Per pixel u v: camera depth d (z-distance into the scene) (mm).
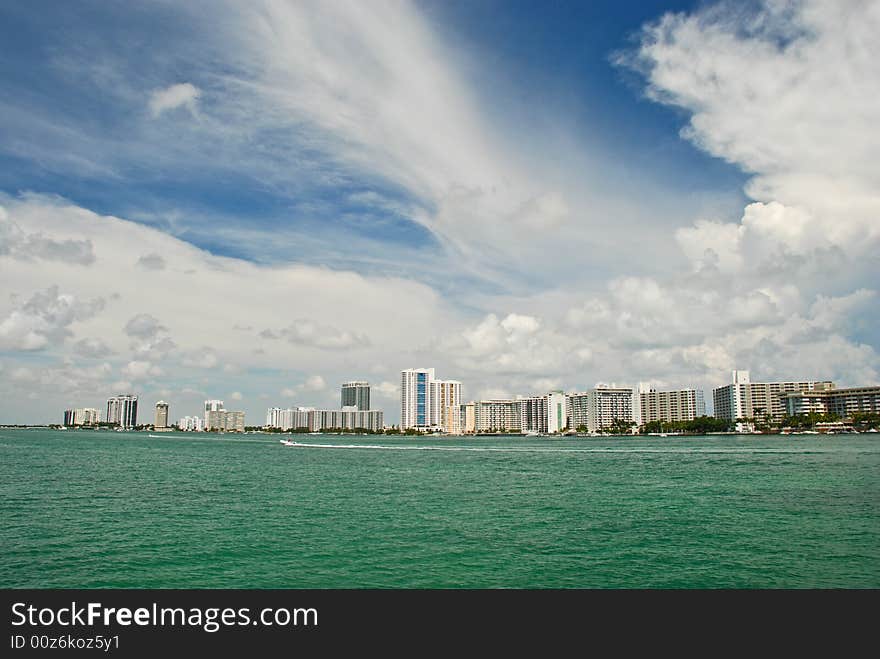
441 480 106375
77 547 51281
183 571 44719
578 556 48562
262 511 69562
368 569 45219
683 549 50594
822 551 49969
